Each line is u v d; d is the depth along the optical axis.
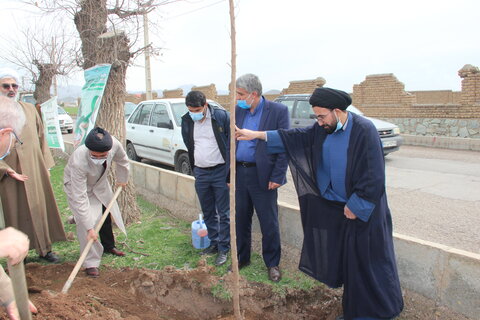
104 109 5.05
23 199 3.92
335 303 3.49
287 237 4.29
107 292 3.57
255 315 3.44
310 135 3.09
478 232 4.89
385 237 2.82
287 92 17.78
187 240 4.68
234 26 2.40
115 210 4.14
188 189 5.51
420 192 6.88
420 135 13.66
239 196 3.66
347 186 2.83
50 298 3.05
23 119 2.17
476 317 2.93
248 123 3.55
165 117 8.49
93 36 5.00
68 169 3.76
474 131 12.29
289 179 8.17
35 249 4.11
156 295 3.65
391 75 14.43
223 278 3.68
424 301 3.21
